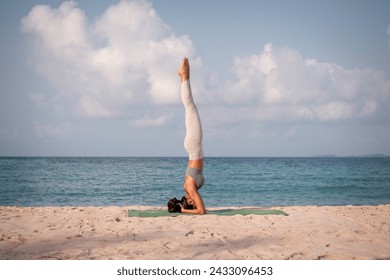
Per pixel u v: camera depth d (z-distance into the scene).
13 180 27.81
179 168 50.12
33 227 6.27
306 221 6.95
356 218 7.44
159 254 4.55
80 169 46.56
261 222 6.81
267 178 31.58
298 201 17.08
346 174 37.22
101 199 17.58
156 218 7.27
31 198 17.77
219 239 5.36
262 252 4.66
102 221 6.88
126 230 5.96
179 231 5.88
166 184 24.97
